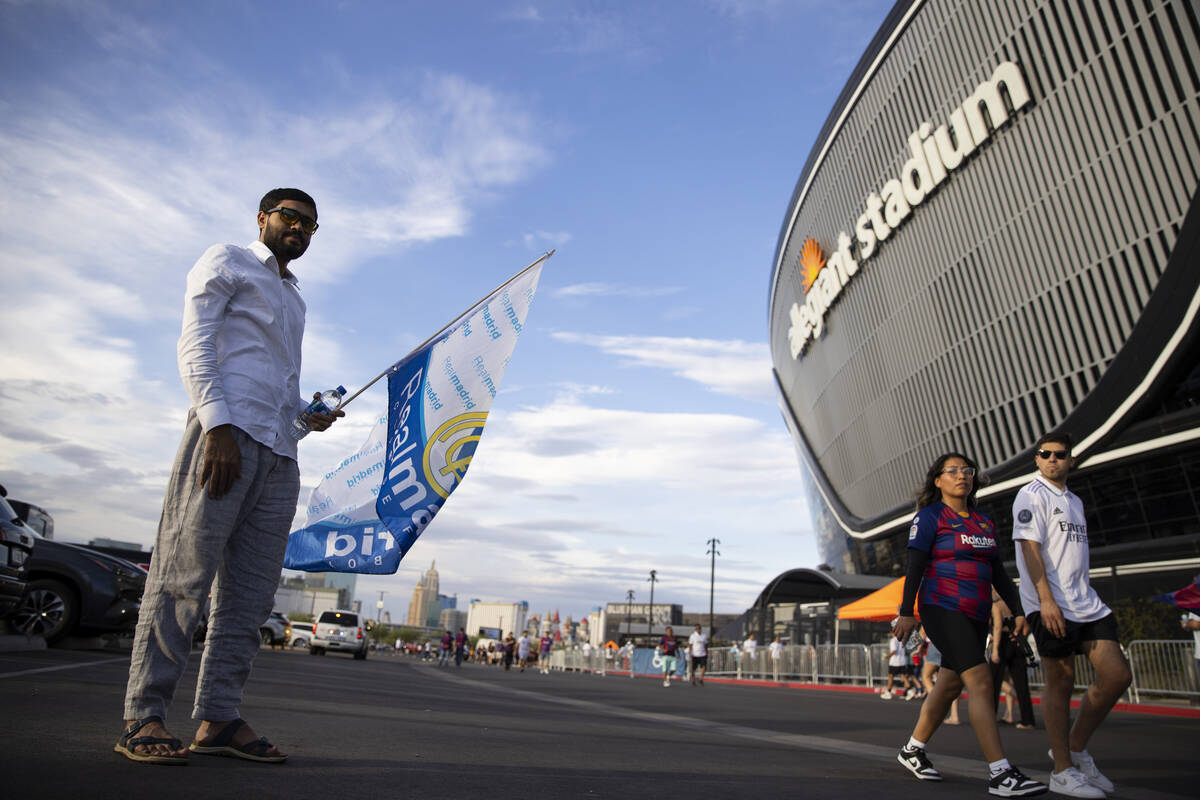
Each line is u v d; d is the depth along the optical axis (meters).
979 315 40.53
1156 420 31.14
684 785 3.57
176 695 6.13
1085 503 35.19
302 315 3.57
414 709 6.96
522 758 4.06
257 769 2.97
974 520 4.59
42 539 11.16
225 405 3.04
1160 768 5.94
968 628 4.38
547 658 42.62
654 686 22.77
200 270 3.16
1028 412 38.06
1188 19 29.59
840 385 57.09
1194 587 6.59
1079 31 33.12
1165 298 29.89
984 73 37.84
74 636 11.52
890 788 4.05
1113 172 32.62
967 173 39.84
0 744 2.96
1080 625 4.46
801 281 61.00
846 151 50.53
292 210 3.42
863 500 56.75
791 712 11.77
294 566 4.16
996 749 4.14
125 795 2.30
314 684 9.38
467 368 4.30
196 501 3.04
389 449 4.21
